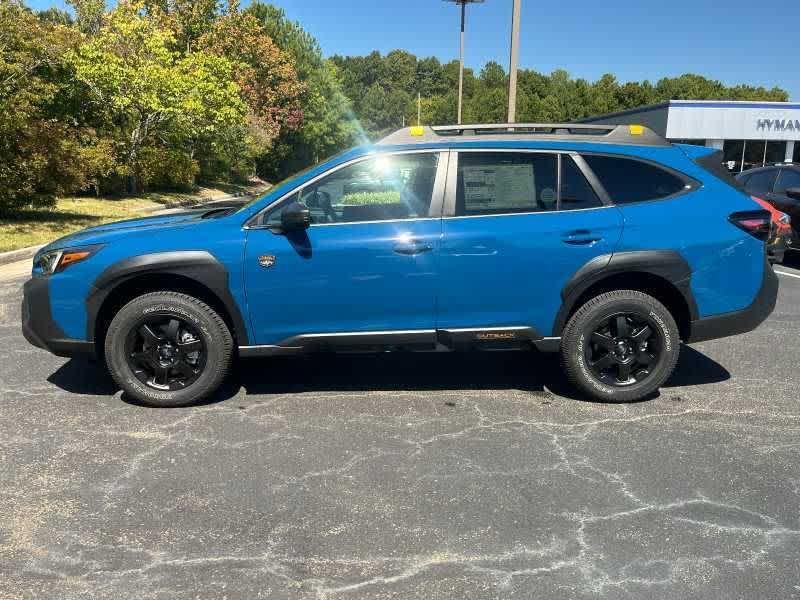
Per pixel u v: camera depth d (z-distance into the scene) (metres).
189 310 4.42
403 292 4.40
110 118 21.39
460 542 2.98
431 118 110.75
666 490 3.45
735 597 2.61
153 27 24.97
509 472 3.64
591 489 3.46
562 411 4.55
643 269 4.42
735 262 4.51
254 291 4.38
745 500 3.35
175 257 4.32
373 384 5.10
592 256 4.41
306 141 54.66
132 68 21.34
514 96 17.94
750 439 4.09
